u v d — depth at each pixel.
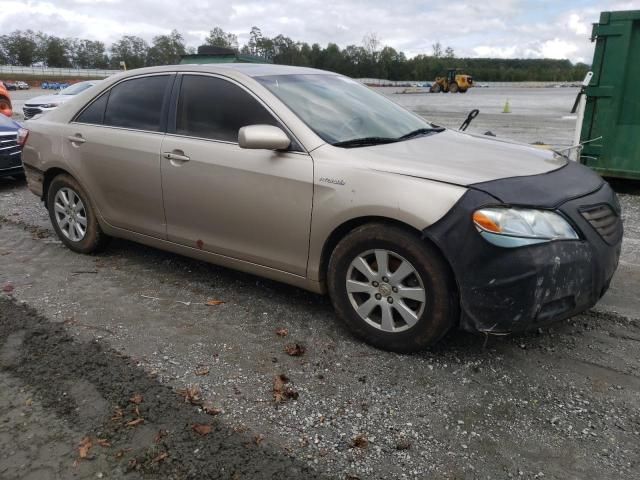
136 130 4.32
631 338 3.47
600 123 7.34
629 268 4.60
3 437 2.60
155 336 3.52
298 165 3.40
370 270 3.26
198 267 4.73
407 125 4.10
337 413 2.76
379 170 3.16
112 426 2.65
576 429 2.64
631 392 2.92
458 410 2.78
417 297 3.11
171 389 2.93
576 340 3.45
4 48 107.56
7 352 3.33
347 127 3.68
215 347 3.39
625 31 6.91
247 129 3.30
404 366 3.17
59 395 2.89
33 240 5.53
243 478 2.32
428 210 2.93
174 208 4.11
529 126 16.36
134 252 5.12
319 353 3.32
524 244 2.80
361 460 2.44
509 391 2.94
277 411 2.77
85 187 4.73
